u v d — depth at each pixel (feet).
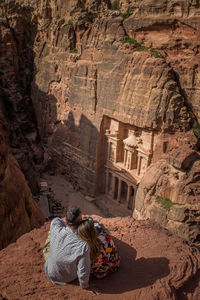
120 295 14.48
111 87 114.93
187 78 95.71
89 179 132.77
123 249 18.66
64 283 14.96
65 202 129.80
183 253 18.15
